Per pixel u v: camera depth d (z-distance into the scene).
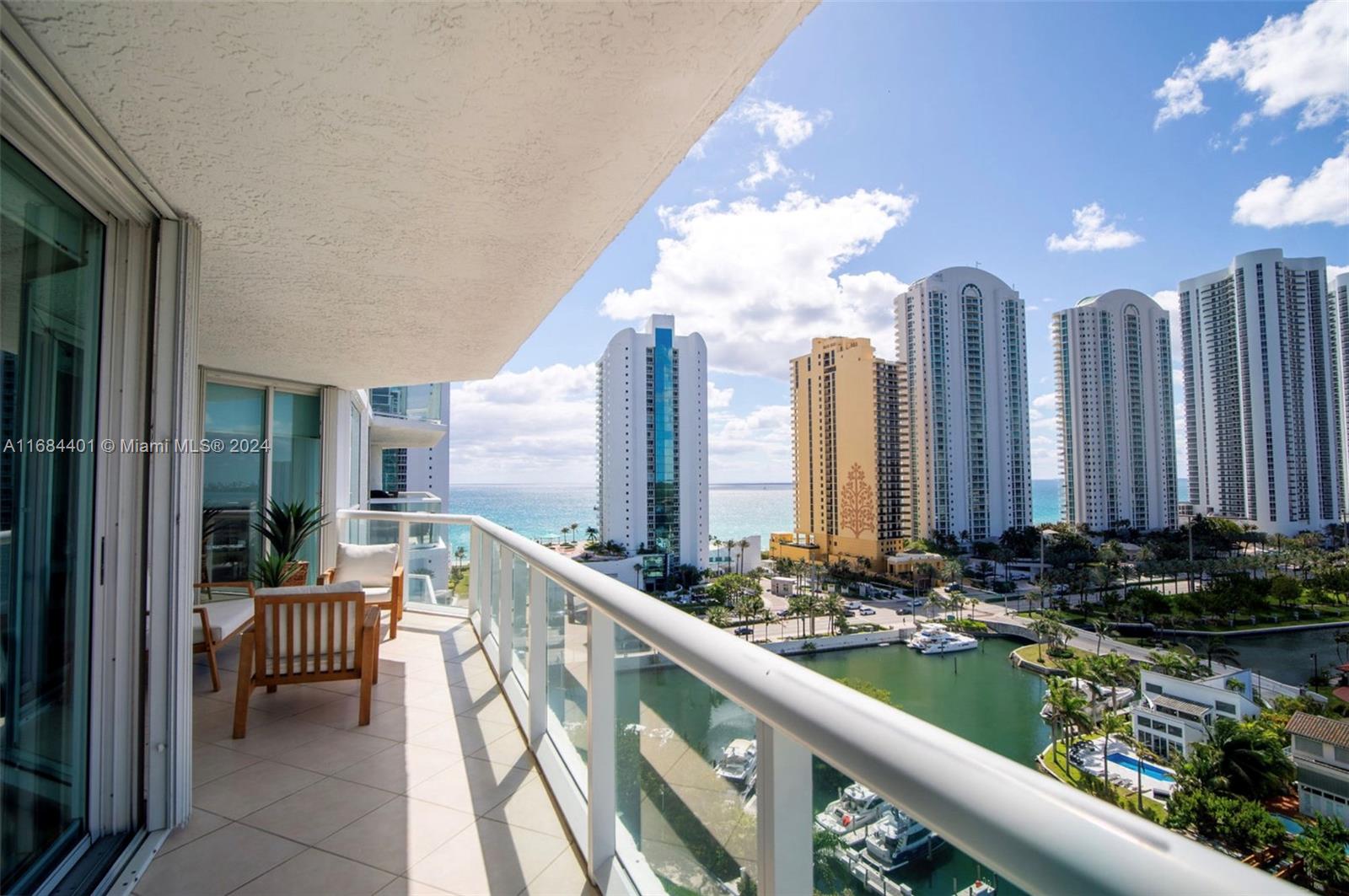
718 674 0.90
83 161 1.65
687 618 1.15
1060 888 0.39
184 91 1.48
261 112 1.58
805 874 0.88
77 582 1.80
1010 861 0.42
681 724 1.43
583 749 2.25
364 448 8.77
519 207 2.18
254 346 4.29
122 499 1.93
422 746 2.79
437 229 2.35
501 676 3.61
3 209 1.43
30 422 1.56
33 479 1.58
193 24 1.25
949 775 0.50
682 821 1.42
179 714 2.07
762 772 0.91
